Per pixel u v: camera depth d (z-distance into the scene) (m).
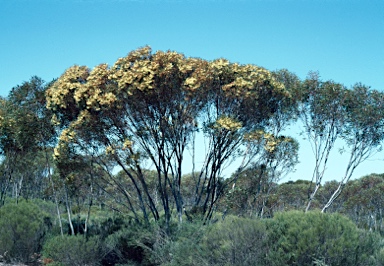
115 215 20.91
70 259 15.40
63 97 15.66
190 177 22.44
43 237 16.89
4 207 16.75
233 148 16.44
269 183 19.31
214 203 17.05
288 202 25.75
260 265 11.88
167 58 14.80
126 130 15.95
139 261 15.98
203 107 15.91
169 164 16.20
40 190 31.09
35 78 18.31
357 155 18.86
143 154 16.48
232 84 15.17
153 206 16.83
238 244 12.25
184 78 15.01
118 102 14.90
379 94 18.72
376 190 28.78
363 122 18.44
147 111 15.33
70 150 16.59
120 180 21.64
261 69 16.02
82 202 22.91
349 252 11.52
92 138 16.12
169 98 15.14
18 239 15.81
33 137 17.83
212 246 12.70
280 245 11.94
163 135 15.59
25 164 24.23
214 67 15.33
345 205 28.69
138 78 14.48
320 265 11.27
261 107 16.19
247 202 17.97
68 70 16.27
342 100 18.61
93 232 18.44
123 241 16.14
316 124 19.06
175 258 13.55
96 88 15.14
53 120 16.58
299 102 19.06
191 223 14.66
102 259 16.25
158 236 14.95
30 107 17.94
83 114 15.23
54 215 23.12
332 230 11.67
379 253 11.86
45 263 15.38
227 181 17.84
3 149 19.05
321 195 27.56
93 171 18.17
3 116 18.61
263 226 12.46
